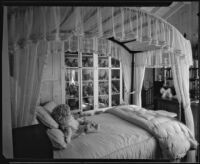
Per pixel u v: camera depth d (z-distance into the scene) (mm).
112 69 3363
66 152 1236
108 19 1242
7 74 1024
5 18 977
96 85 3193
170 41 1554
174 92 2363
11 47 1011
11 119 1124
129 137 1589
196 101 1796
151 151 1542
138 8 1301
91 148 1336
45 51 1300
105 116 2361
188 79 1810
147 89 2801
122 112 2320
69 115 1859
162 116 2029
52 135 1354
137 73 2898
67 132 1568
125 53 2891
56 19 1056
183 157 1368
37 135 1150
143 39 1395
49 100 2326
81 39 2311
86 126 1837
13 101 1124
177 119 1983
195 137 1606
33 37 1030
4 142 1022
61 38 1091
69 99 2883
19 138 1089
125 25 1303
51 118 1686
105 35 1260
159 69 2586
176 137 1578
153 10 1352
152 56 2586
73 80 2938
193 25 1426
